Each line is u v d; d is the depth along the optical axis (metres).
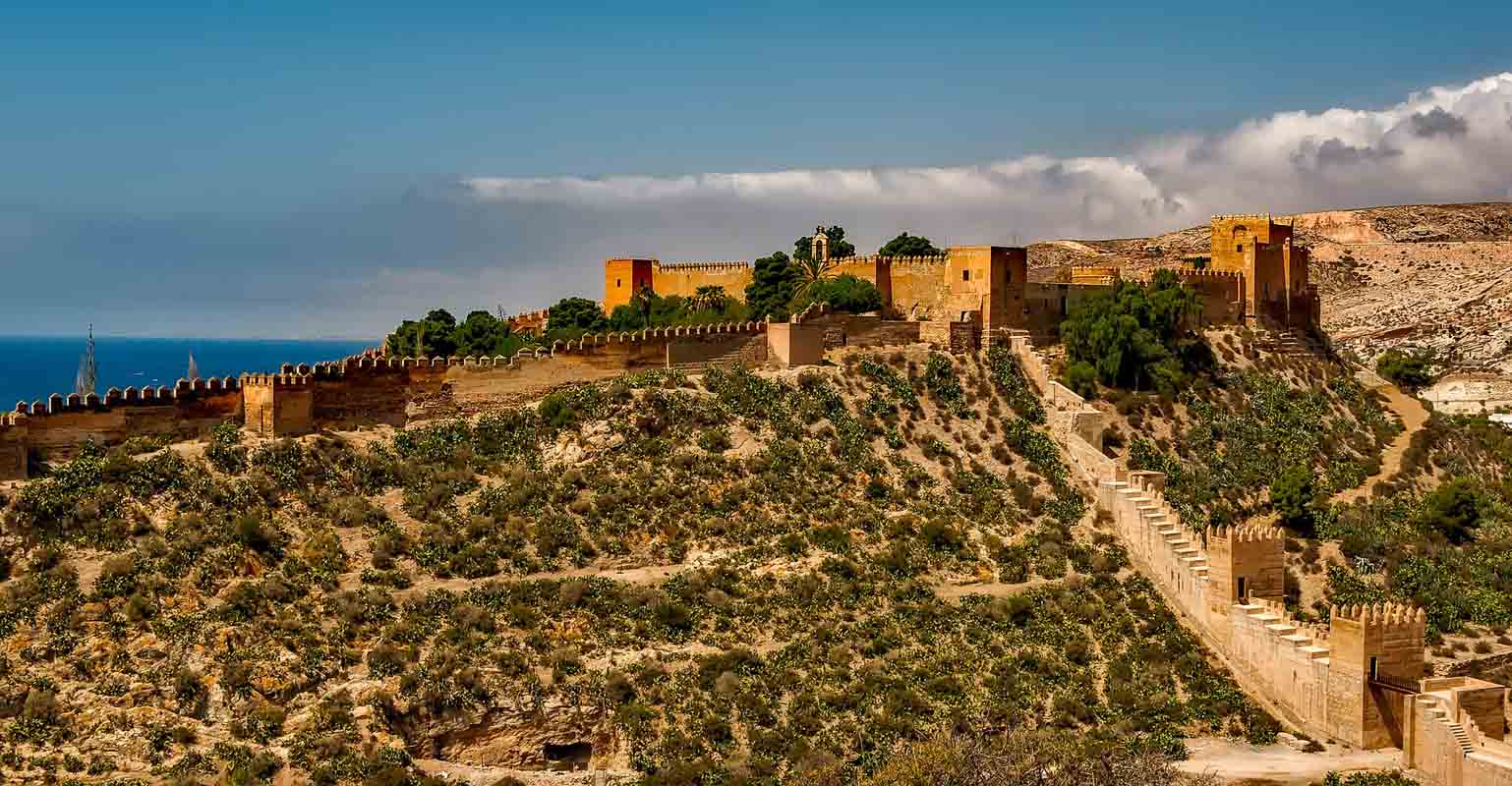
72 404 93.06
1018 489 111.25
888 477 110.06
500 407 109.19
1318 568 110.81
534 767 82.56
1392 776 84.31
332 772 75.12
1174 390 130.38
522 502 99.62
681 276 150.88
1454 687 90.12
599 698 83.50
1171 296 135.12
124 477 90.88
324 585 88.62
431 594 89.81
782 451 108.88
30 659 78.38
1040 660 93.19
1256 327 147.75
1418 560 113.50
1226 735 90.38
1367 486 128.25
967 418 119.12
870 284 133.38
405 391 106.06
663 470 104.94
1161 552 103.25
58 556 85.44
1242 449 127.31
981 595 98.94
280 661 81.06
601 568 96.31
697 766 79.94
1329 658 90.44
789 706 85.56
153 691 78.06
